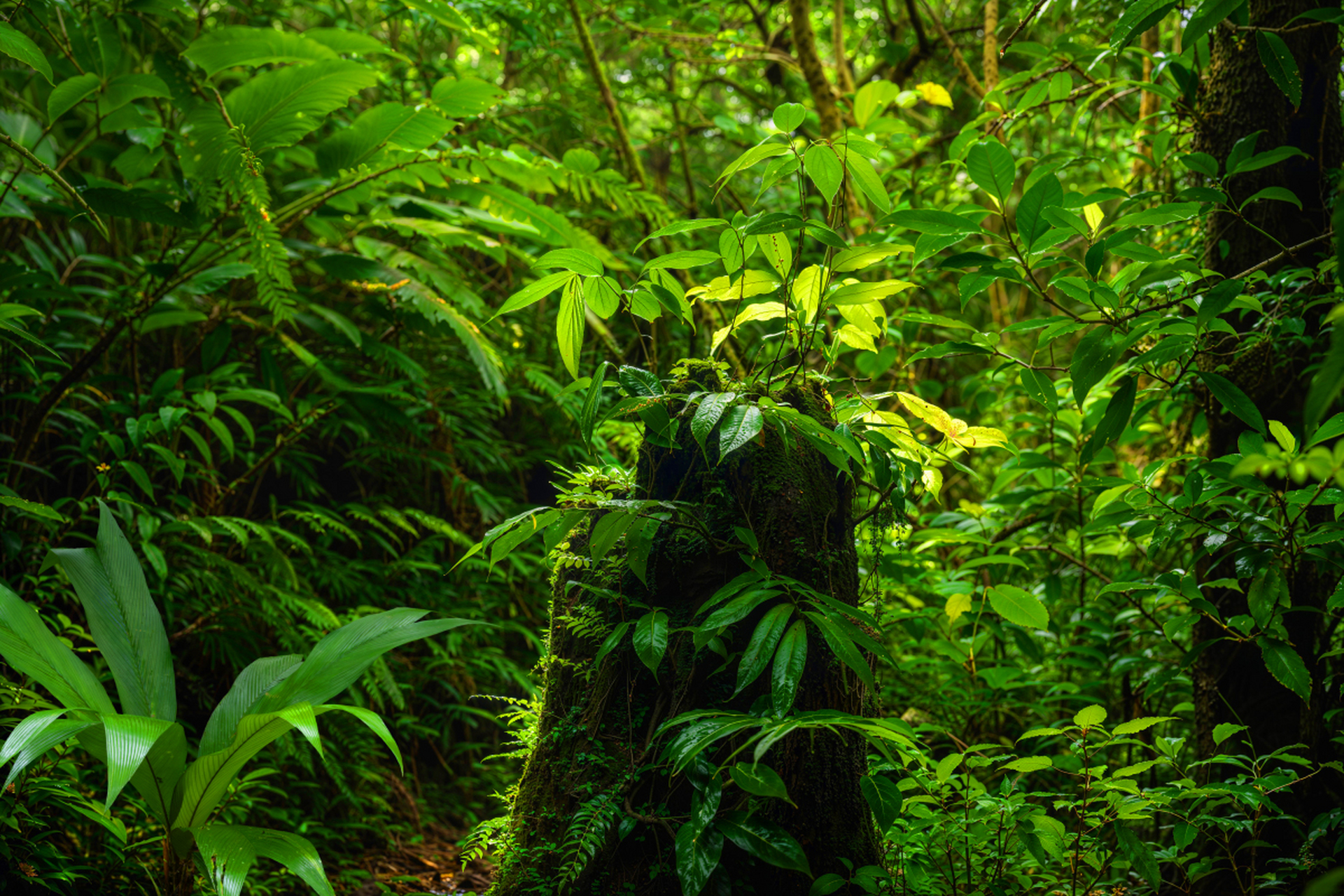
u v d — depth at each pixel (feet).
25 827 6.42
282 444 10.31
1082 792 6.46
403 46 14.82
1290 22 5.85
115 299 9.88
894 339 9.53
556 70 15.44
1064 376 8.81
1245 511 5.93
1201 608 6.04
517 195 11.28
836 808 5.41
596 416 5.65
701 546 5.64
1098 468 8.57
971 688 8.27
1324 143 6.66
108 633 6.53
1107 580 7.71
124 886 6.82
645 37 13.57
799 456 5.80
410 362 11.10
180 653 9.85
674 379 5.95
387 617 6.82
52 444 11.08
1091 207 6.59
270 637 10.36
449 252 14.35
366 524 12.37
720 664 5.49
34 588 8.20
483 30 13.34
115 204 9.07
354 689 9.87
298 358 12.32
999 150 5.36
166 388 9.29
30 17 8.59
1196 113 7.01
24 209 9.74
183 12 10.38
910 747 4.81
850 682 5.72
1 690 6.22
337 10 14.56
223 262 11.21
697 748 4.53
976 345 6.11
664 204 12.08
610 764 5.49
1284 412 6.59
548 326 14.53
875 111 9.84
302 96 9.20
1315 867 5.74
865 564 7.83
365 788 10.15
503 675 11.31
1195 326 5.34
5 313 7.29
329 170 10.14
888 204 5.77
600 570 5.89
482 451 12.58
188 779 5.92
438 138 10.04
